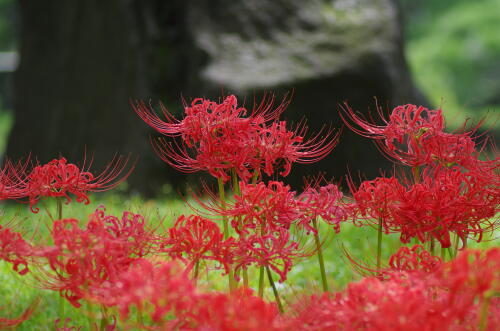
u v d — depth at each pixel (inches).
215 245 173.8
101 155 652.7
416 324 128.2
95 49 669.9
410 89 645.3
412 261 169.0
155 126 194.5
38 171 187.9
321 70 567.2
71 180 189.3
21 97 757.3
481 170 190.9
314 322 144.5
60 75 708.7
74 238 157.2
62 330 205.5
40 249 161.2
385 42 590.9
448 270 138.5
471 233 203.3
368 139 568.1
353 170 564.7
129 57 637.3
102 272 164.6
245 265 173.6
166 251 175.6
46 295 271.7
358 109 571.2
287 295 252.2
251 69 575.2
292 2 610.9
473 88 1643.7
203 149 188.5
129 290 133.4
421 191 183.5
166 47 634.8
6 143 770.2
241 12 607.2
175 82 626.5
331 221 185.0
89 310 174.9
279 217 179.9
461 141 193.2
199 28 605.9
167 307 130.7
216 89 567.5
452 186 184.4
